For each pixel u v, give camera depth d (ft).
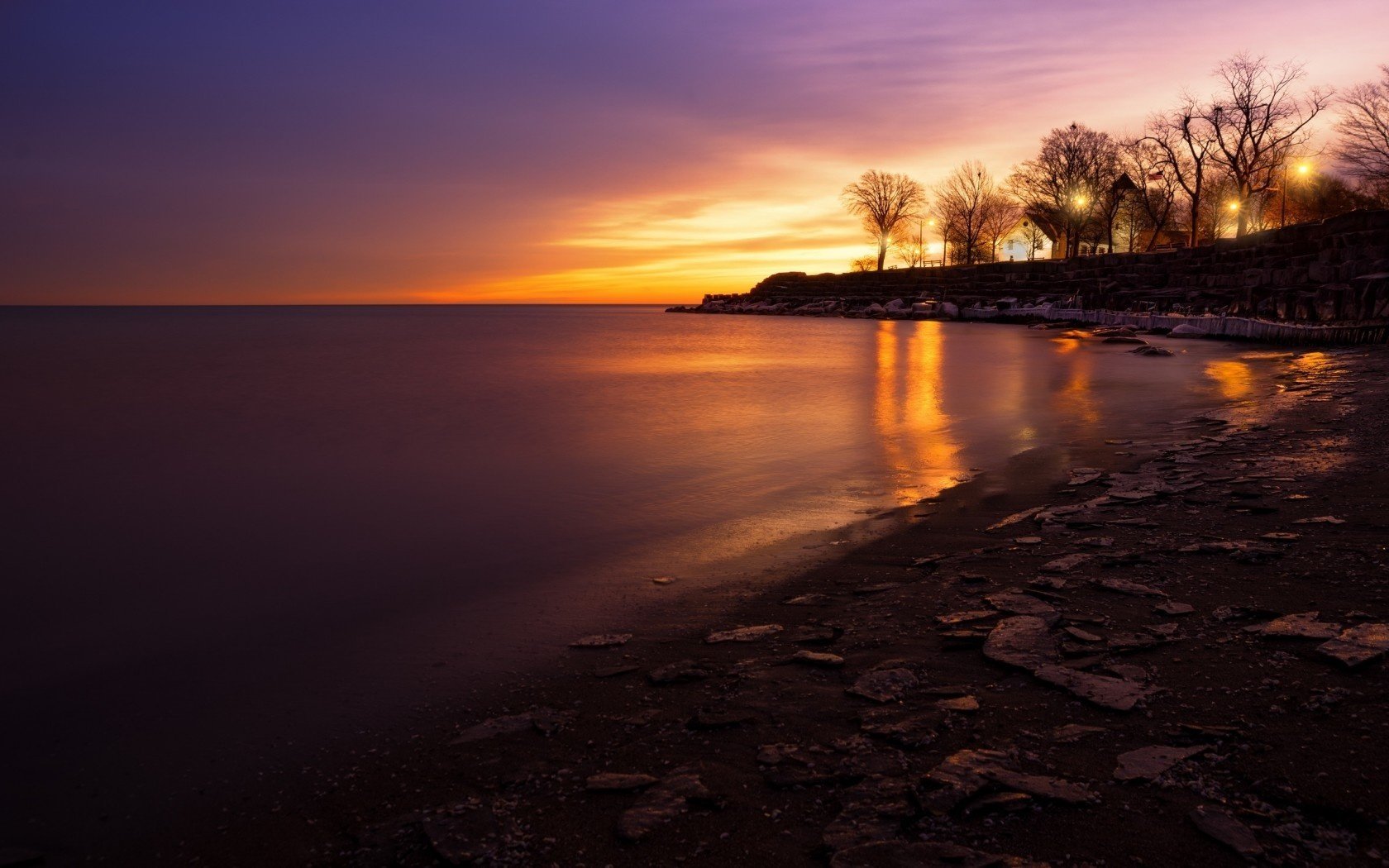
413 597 23.88
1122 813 9.82
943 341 169.17
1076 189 284.00
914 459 41.91
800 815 10.75
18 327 371.97
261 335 272.31
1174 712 12.25
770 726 13.58
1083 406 59.98
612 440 54.19
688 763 12.60
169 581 26.76
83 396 87.04
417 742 14.76
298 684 17.98
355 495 39.27
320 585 25.64
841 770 11.76
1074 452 40.22
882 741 12.47
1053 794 10.32
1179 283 192.75
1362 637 13.74
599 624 20.57
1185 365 91.86
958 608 18.49
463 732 14.94
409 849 11.05
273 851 11.64
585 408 73.46
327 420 66.95
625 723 14.47
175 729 16.16
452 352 167.84
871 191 391.04
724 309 493.36
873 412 64.28
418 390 91.25
